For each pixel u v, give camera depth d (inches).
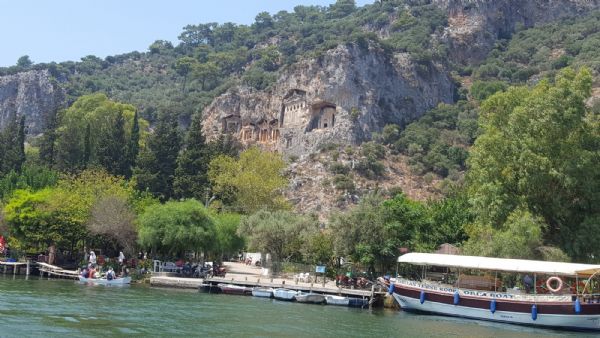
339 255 2674.7
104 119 6230.3
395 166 7086.6
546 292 2148.1
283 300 2474.2
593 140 2581.2
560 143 2517.2
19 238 3193.9
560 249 2406.5
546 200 2561.5
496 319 2096.5
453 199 3304.6
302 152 7391.7
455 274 2434.8
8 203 3479.3
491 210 2479.1
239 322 1759.4
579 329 1950.1
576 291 2012.8
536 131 2522.1
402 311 2337.6
